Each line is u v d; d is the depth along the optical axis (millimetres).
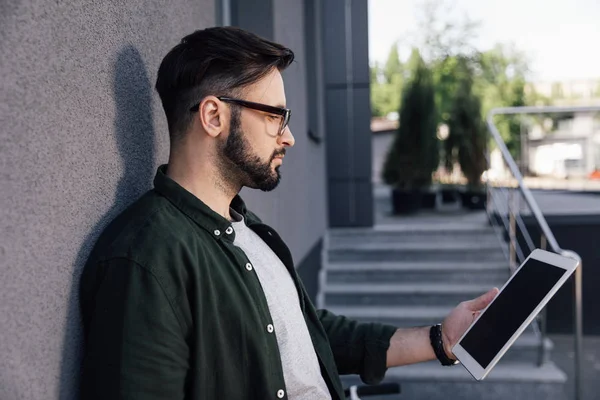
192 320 990
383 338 1500
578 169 7648
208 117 1112
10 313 804
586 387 4461
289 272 1304
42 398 890
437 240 5695
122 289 949
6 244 795
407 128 7828
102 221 1121
